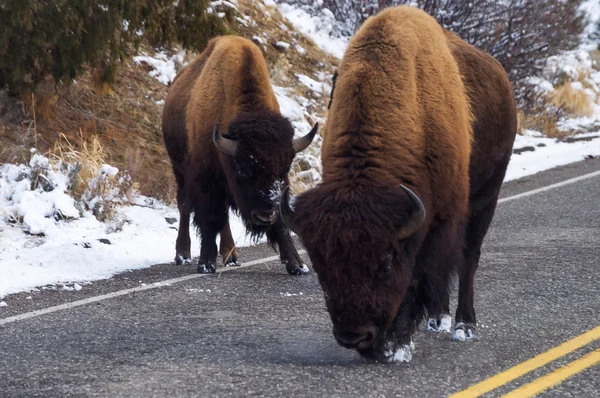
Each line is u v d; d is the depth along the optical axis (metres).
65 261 25.84
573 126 58.66
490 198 20.31
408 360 16.30
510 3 57.69
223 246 27.27
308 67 53.84
